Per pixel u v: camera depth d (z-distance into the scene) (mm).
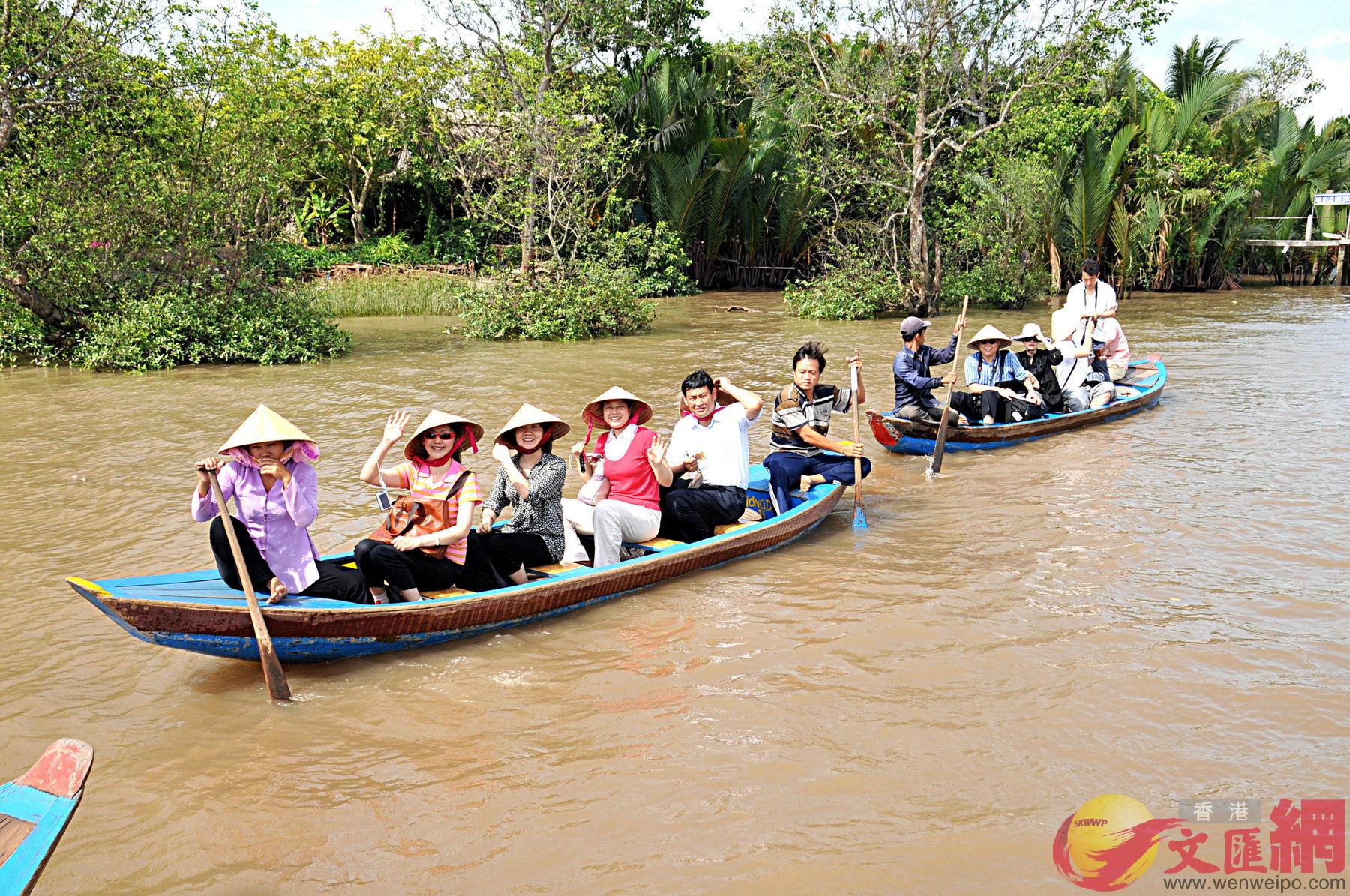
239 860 3848
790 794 4184
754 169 32656
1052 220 29391
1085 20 21531
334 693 5148
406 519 5910
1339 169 36500
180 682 5285
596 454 7023
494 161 22812
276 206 21594
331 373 15609
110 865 3818
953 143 23750
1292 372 14328
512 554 6160
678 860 3787
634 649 5613
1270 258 36812
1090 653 5375
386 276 29500
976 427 9977
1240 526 7375
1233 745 4461
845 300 24141
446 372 15578
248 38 17750
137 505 8344
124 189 16750
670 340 19719
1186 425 10906
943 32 23453
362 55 32000
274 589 5270
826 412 8008
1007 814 4016
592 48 25266
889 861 3752
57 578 6711
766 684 5141
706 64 33562
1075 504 8109
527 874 3738
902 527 7742
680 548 6645
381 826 4043
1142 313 24766
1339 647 5367
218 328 16781
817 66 24375
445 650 5637
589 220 23312
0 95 15867
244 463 5305
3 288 16516
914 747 4508
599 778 4332
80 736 4727
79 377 15336
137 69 16656
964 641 5578
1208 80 30766
